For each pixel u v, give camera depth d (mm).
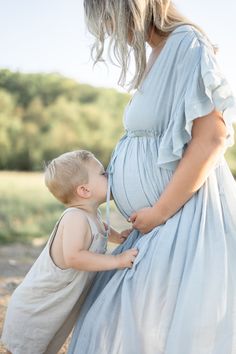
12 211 12984
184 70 3250
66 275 3496
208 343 3135
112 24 3311
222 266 3197
